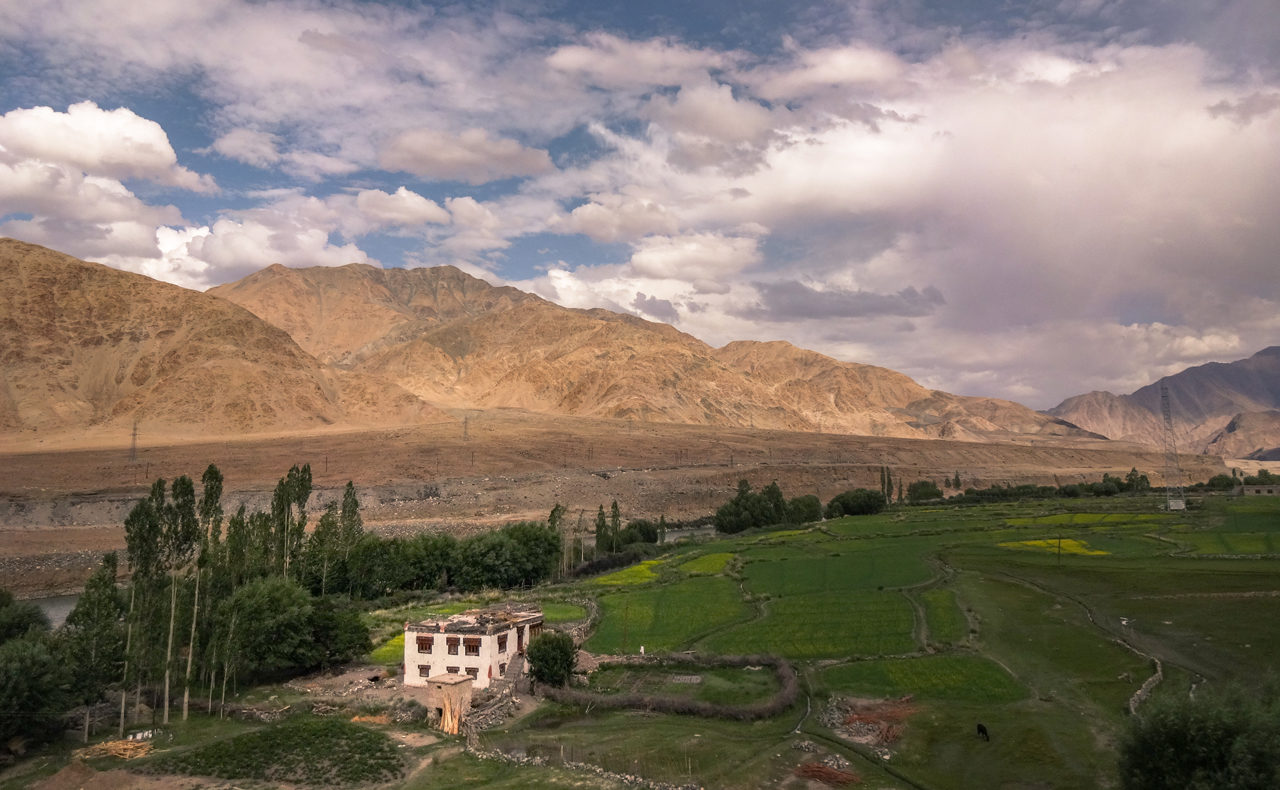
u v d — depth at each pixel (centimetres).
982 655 8775
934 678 8150
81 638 7488
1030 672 8144
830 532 19038
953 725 6919
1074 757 6103
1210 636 8444
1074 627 9381
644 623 11225
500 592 14412
